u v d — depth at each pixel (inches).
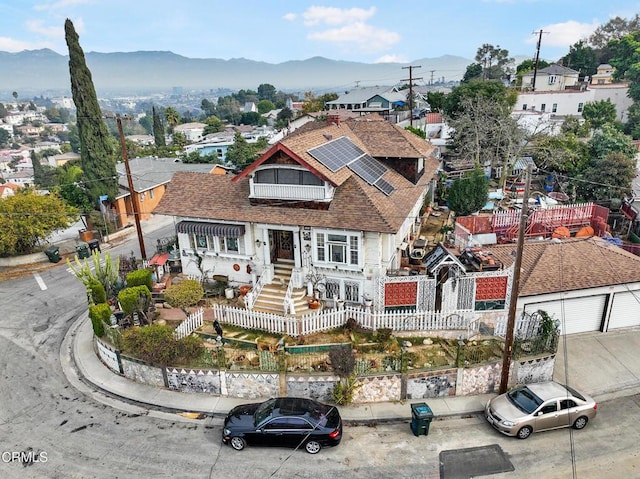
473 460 647.1
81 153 1686.8
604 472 625.0
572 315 968.9
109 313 916.0
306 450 669.3
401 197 1077.1
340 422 688.4
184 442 692.7
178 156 3235.7
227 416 703.1
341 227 913.5
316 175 936.3
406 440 688.4
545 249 1010.7
